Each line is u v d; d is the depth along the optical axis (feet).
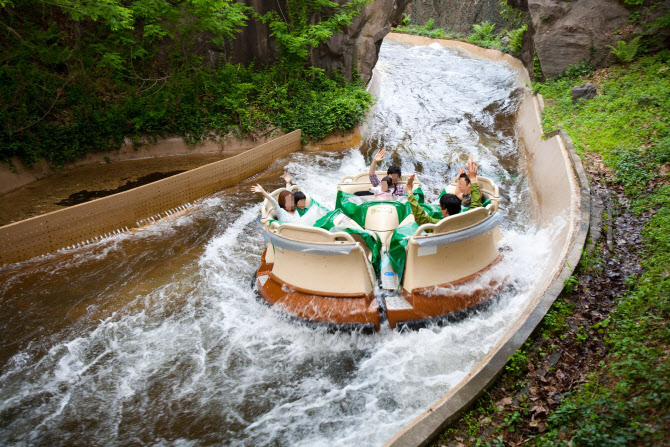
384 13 48.52
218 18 36.78
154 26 34.19
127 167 32.78
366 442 12.16
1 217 24.94
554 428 10.69
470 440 10.79
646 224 19.21
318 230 15.94
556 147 28.22
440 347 15.40
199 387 14.62
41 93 31.17
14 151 28.73
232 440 12.61
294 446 12.28
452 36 90.94
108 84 35.14
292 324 16.69
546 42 42.93
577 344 13.51
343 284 16.31
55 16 34.91
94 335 17.17
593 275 16.51
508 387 12.25
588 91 35.76
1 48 31.53
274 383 14.69
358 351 15.80
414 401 13.51
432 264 16.25
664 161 23.24
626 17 40.81
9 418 13.55
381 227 18.69
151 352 16.25
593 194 22.30
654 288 14.32
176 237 24.72
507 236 22.75
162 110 34.71
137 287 20.22
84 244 23.75
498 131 41.91
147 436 12.88
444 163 35.47
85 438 12.87
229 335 17.03
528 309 15.20
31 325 17.71
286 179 21.79
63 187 29.04
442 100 50.62
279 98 39.78
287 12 42.57
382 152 22.66
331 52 45.78
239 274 21.29
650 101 30.01
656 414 10.01
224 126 37.01
